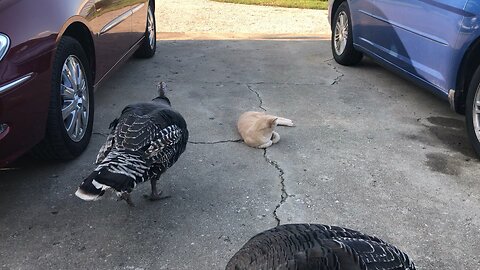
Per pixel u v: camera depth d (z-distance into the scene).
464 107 2.79
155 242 1.91
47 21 2.10
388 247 1.17
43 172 2.34
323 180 2.34
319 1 7.61
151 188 2.16
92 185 1.61
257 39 5.11
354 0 3.80
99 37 2.70
